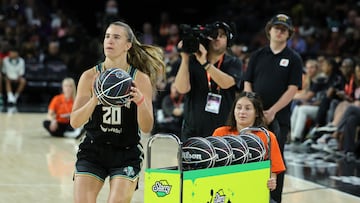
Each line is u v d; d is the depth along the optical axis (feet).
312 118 62.64
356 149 54.70
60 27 104.78
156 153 54.54
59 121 62.90
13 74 93.20
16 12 103.60
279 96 33.68
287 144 62.34
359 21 91.35
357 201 37.86
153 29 116.47
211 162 22.70
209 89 32.76
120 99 22.56
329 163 51.70
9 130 66.85
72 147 56.70
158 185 21.72
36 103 97.76
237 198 23.84
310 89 64.85
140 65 25.35
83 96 24.72
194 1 127.34
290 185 42.34
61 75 96.94
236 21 107.45
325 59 64.85
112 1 106.42
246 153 24.49
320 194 39.63
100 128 24.53
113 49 24.23
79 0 122.93
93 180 24.32
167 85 68.33
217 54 33.04
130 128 24.61
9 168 45.44
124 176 24.30
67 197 36.78
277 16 33.91
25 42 98.58
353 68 58.85
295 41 91.86
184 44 31.09
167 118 67.31
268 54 34.14
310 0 101.24
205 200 22.25
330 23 96.94
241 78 33.47
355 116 54.44
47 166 46.73
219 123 32.60
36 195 37.04
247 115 28.89
